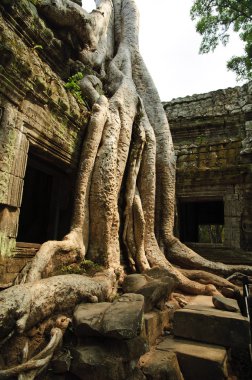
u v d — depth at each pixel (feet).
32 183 25.02
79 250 16.61
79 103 20.15
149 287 14.16
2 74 12.80
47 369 8.93
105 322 9.64
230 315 12.44
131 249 21.38
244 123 35.22
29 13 16.26
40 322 10.23
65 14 19.60
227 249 32.17
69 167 18.92
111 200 18.75
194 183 35.27
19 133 14.11
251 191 32.12
